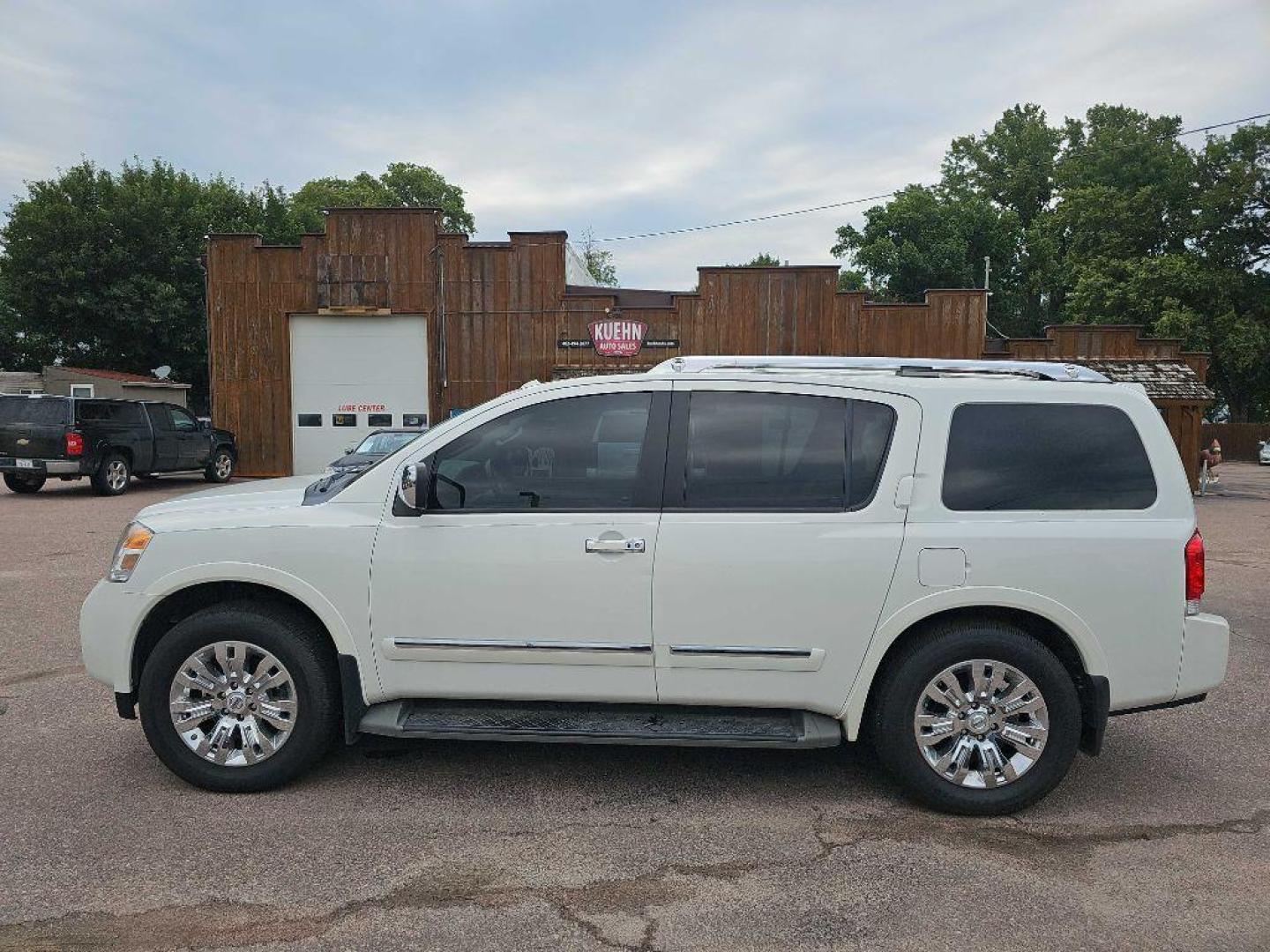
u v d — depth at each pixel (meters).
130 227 32.34
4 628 6.79
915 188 44.47
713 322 20.91
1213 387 41.19
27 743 4.49
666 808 3.83
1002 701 3.75
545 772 4.22
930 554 3.70
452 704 4.00
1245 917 3.01
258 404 21.48
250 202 36.56
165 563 3.90
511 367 21.22
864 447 3.85
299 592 3.85
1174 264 36.06
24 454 15.70
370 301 21.20
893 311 20.67
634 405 3.96
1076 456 3.84
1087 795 4.02
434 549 3.83
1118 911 3.05
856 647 3.74
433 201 57.72
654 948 2.81
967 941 2.86
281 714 3.90
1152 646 3.73
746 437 3.90
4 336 36.09
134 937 2.83
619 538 3.78
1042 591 3.70
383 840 3.51
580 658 3.81
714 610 3.75
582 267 26.84
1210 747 4.66
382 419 21.50
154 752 3.93
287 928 2.89
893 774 3.84
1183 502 3.82
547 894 3.12
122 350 33.47
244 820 3.67
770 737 3.74
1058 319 48.72
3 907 2.99
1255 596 8.72
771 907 3.05
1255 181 36.03
